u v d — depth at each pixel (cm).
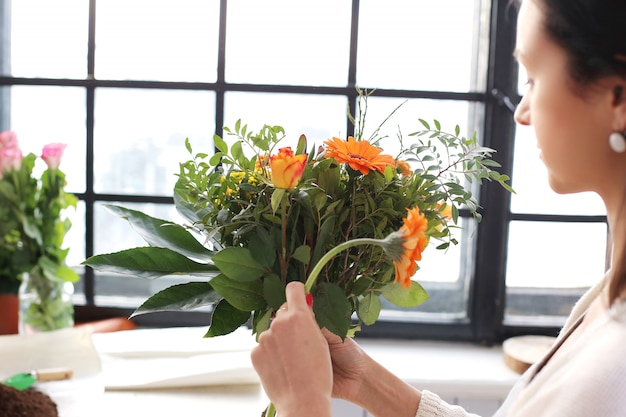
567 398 57
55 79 142
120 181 146
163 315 147
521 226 145
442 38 143
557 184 66
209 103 143
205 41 142
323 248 67
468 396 126
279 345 63
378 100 142
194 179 70
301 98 142
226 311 70
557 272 146
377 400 85
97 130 144
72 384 104
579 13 58
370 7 141
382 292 75
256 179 69
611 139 59
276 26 141
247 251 65
